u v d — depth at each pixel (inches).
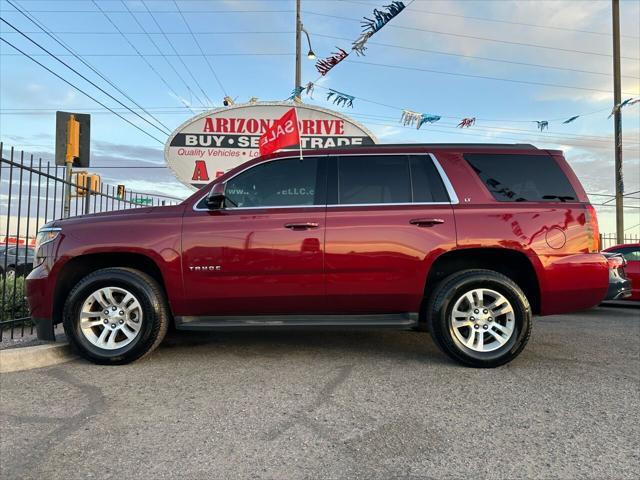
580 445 105.9
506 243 162.4
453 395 136.7
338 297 165.6
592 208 168.1
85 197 270.4
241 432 112.0
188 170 388.5
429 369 162.2
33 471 94.1
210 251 165.9
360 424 116.6
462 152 176.1
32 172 220.1
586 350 195.8
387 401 131.9
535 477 92.5
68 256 169.2
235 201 173.6
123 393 138.5
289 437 109.4
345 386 144.3
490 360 161.2
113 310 168.4
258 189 174.9
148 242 167.2
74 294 166.9
